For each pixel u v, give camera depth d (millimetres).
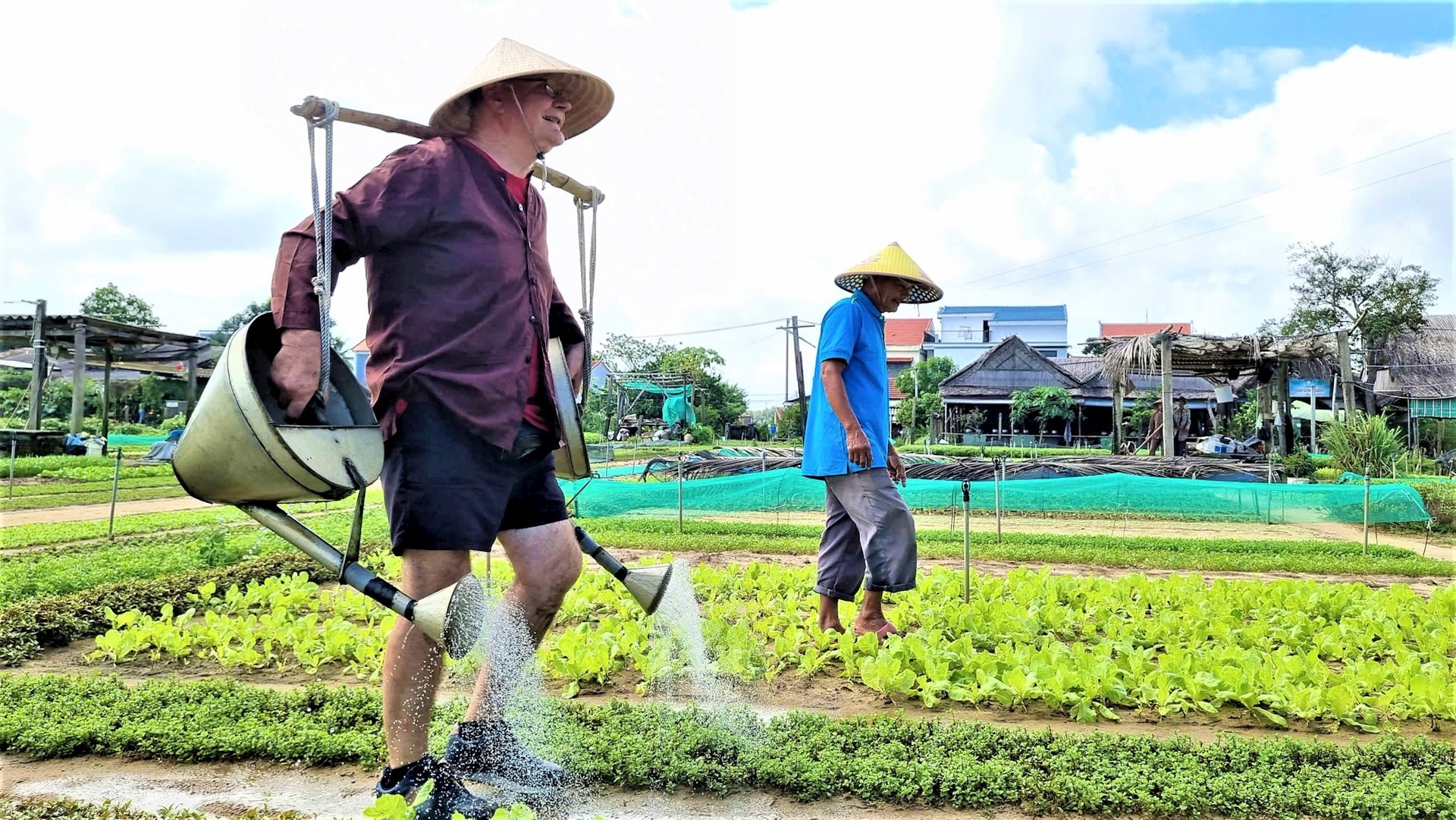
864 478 4961
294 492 2453
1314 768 3203
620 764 3199
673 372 61562
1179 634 5242
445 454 2623
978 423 47281
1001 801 3090
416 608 2455
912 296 5422
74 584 7289
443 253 2635
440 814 2639
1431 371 42344
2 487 20047
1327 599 6016
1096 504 15016
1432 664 4395
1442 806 2932
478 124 2896
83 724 3609
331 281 2523
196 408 2527
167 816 2904
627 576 3168
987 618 5559
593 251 3457
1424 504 14844
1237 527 14203
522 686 3318
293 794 3145
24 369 39031
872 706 4207
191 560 8461
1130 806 3014
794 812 3035
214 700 3920
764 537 11219
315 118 2486
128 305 65500
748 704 4191
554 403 2895
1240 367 27406
